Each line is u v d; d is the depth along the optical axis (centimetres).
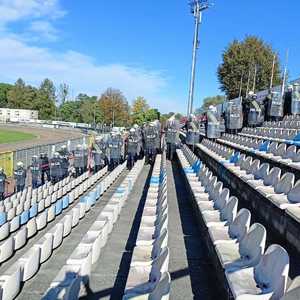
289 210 629
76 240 946
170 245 806
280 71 6062
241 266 514
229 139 2133
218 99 7562
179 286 607
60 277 592
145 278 556
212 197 976
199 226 915
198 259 725
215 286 606
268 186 885
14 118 12206
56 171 1859
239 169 1216
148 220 882
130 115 9362
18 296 635
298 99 2180
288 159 1103
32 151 2319
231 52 6569
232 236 649
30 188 1570
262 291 429
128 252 823
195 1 2923
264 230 509
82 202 1226
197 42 2977
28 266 692
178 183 1630
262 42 6412
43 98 13850
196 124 2673
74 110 12094
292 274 523
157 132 2612
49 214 1145
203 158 2112
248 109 2453
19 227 1095
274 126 2130
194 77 3005
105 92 9500
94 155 2217
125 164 2358
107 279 682
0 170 1534
